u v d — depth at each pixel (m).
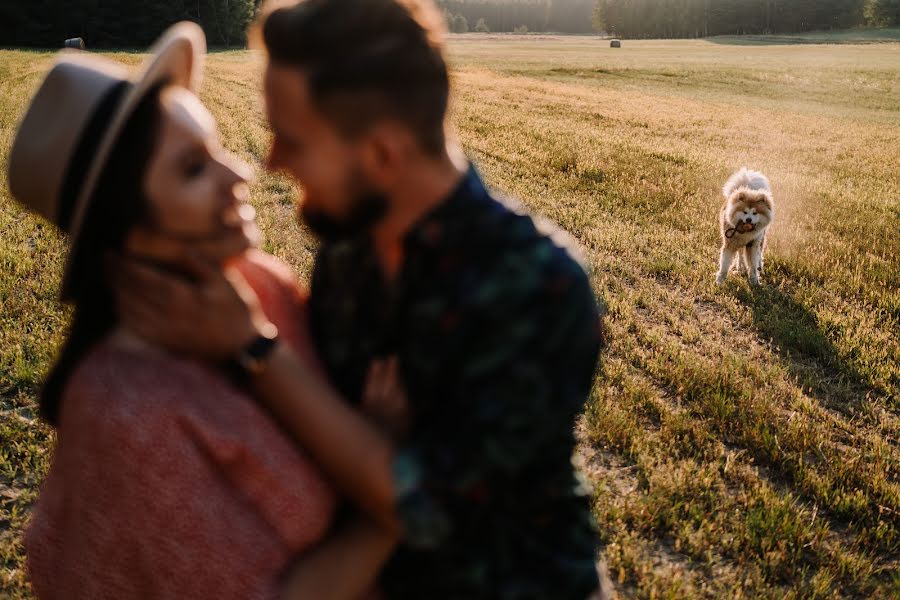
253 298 1.12
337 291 1.23
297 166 1.04
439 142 1.04
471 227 1.04
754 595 3.26
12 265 6.69
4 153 11.92
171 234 1.02
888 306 6.94
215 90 25.47
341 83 0.96
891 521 3.85
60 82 1.04
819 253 8.67
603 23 144.75
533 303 1.02
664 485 3.93
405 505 1.01
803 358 5.92
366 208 1.06
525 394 1.02
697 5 137.75
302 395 1.07
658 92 37.50
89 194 1.00
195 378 1.04
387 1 0.99
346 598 1.10
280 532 1.06
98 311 1.14
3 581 3.04
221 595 1.01
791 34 130.88
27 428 4.14
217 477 1.03
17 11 72.62
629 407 4.77
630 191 11.58
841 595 3.36
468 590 1.17
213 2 85.44
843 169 16.50
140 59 44.41
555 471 1.20
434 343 1.05
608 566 3.35
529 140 16.70
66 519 1.05
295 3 1.01
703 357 5.72
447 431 1.04
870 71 52.00
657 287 7.32
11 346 4.95
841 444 4.64
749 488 4.04
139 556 1.00
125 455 0.99
